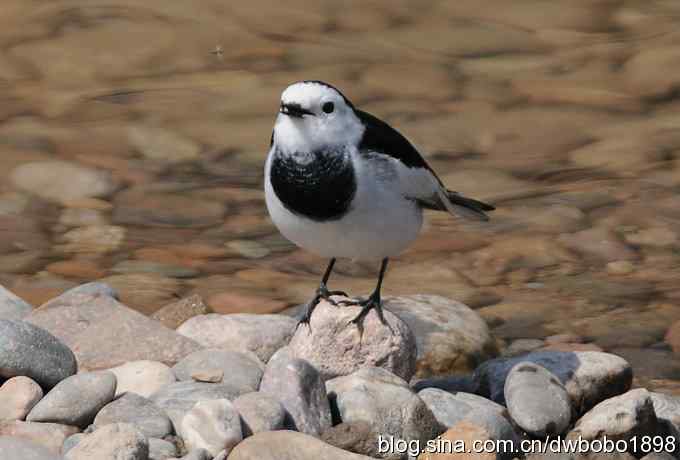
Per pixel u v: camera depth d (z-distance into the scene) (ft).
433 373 35.78
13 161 53.11
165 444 27.55
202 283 43.39
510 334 39.50
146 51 65.67
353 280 43.88
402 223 30.50
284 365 29.30
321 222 29.84
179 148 55.77
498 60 65.98
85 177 52.06
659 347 38.63
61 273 44.09
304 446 26.76
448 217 49.29
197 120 58.54
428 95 61.82
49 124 57.57
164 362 33.01
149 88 62.08
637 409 29.37
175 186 52.08
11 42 66.08
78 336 33.73
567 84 63.21
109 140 56.03
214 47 66.39
